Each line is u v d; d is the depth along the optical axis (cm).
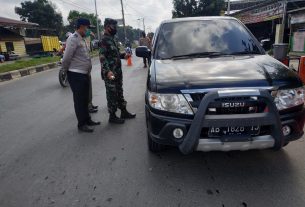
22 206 259
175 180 288
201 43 375
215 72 288
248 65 307
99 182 293
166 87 272
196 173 300
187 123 264
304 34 1115
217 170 303
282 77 274
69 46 418
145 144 384
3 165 346
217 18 418
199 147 263
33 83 1025
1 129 490
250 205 243
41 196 274
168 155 345
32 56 2506
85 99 450
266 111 257
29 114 579
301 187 264
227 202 248
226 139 259
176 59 353
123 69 1309
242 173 294
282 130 262
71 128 473
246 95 250
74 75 434
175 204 249
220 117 252
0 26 2314
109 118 486
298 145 350
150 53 407
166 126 272
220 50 365
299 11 1199
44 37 2641
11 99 743
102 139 413
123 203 255
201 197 257
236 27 400
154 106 280
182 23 410
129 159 341
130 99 656
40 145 405
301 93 278
